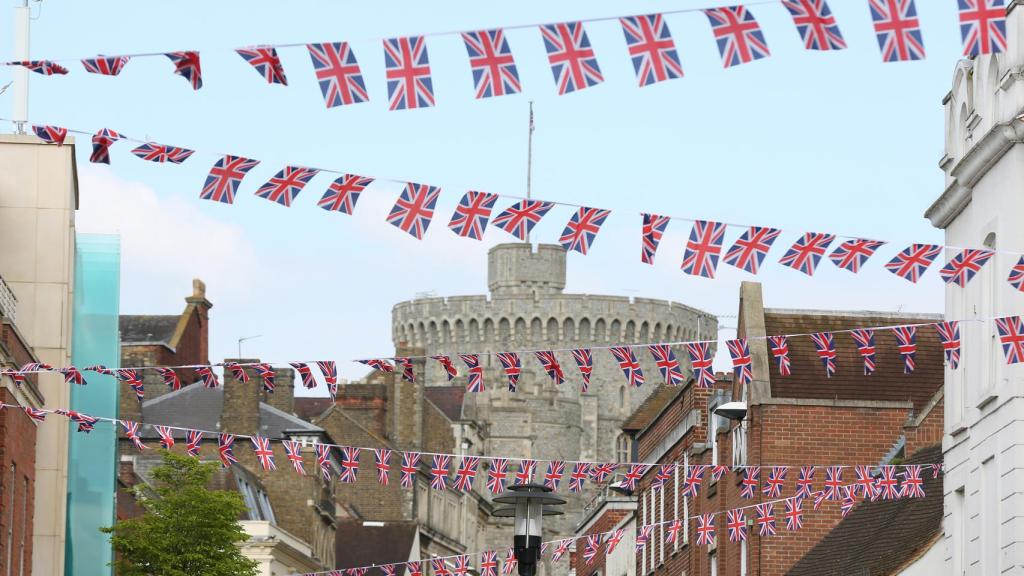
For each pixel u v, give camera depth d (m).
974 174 91.25
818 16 46.03
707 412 153.50
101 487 135.75
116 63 51.25
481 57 48.50
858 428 128.88
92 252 136.75
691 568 151.50
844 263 64.44
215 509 150.88
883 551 107.12
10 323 100.25
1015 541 86.81
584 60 47.97
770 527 104.38
